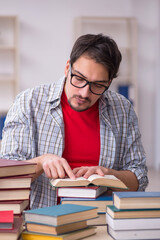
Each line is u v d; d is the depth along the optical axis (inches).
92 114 75.6
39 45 255.6
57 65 258.4
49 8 255.6
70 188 55.4
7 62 251.6
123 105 80.0
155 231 48.3
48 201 72.0
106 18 253.3
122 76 271.7
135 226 47.9
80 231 48.4
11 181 50.1
